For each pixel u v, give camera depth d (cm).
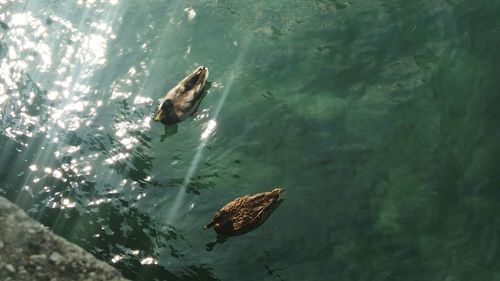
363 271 528
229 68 638
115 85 629
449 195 557
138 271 532
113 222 555
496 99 600
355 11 663
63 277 511
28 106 615
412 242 538
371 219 549
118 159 587
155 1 688
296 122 602
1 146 593
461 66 620
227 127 603
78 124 607
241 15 672
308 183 569
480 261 529
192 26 667
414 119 595
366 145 585
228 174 577
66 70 638
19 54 646
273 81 628
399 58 630
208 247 542
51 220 554
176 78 633
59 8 679
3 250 516
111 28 667
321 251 537
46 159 586
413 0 664
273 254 537
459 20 645
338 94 615
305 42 648
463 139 582
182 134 600
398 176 568
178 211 559
